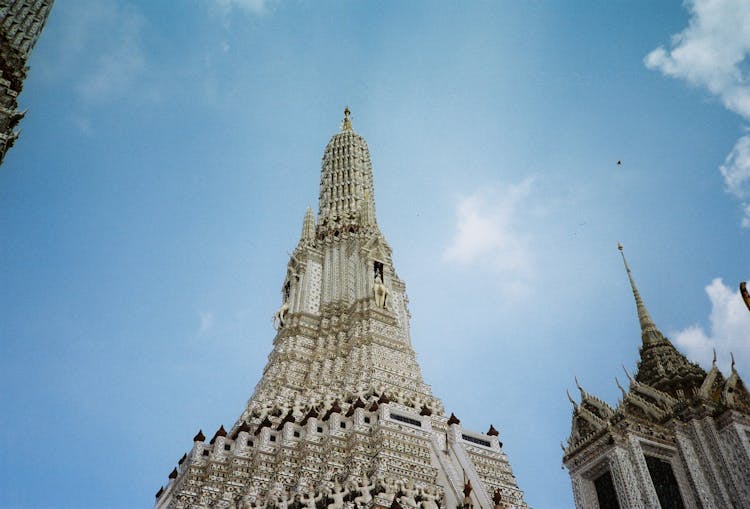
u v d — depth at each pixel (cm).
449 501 4734
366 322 7306
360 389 6072
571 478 4041
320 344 7281
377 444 4912
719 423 4103
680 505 3816
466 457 5200
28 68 4200
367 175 10931
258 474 4875
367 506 4281
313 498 4456
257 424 5578
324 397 6009
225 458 5097
